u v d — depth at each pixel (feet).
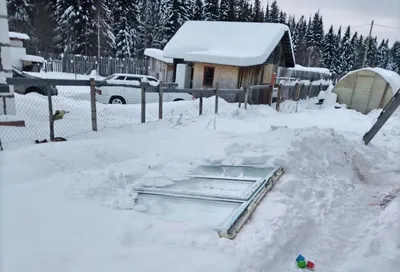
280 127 26.20
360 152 23.29
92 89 20.40
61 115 24.13
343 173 19.70
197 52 54.03
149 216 10.80
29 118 22.74
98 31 99.86
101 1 104.99
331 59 185.68
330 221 13.37
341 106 58.29
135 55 122.93
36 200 11.00
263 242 9.95
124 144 18.67
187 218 11.16
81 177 13.29
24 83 17.35
